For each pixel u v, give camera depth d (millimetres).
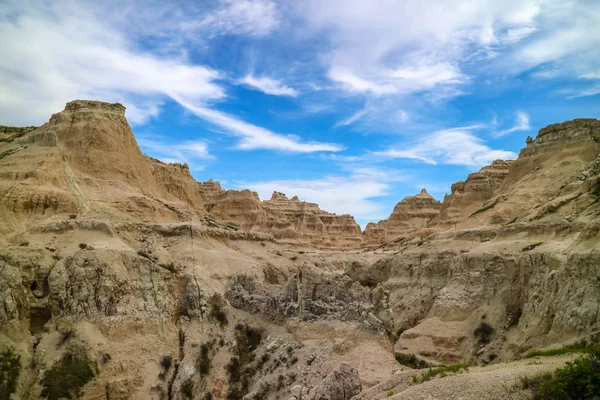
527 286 70812
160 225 81125
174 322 68562
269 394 56344
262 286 74812
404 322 87125
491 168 146625
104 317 61312
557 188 101375
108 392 55312
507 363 44156
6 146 91688
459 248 92500
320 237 182875
